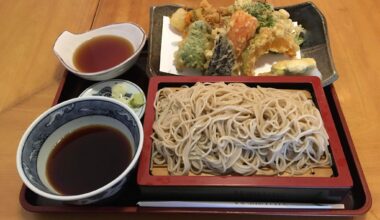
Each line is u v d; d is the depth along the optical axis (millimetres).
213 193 242
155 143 262
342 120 298
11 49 389
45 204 261
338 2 427
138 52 349
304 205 241
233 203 243
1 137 307
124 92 340
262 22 367
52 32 408
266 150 254
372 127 302
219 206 244
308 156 255
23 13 434
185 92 286
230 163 249
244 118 261
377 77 341
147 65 355
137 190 263
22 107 330
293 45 367
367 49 369
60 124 267
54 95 341
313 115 263
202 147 256
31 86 349
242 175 249
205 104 270
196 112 268
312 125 257
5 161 290
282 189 234
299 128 252
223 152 248
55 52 349
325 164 251
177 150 255
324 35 372
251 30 350
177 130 266
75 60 366
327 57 355
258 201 246
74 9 434
